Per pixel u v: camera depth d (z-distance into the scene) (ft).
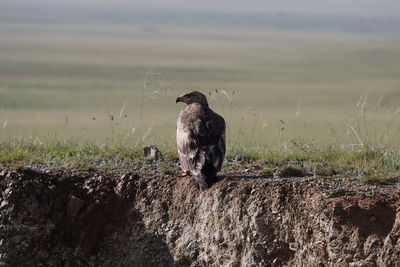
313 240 37.83
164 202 42.27
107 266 42.80
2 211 42.78
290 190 39.37
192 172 39.34
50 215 43.24
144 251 42.32
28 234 42.75
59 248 42.98
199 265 40.50
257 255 38.93
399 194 38.11
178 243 41.24
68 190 43.75
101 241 43.29
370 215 36.96
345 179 41.83
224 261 39.58
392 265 35.22
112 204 43.29
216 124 41.09
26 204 42.96
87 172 44.80
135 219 42.88
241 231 39.32
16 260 42.37
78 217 43.29
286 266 38.50
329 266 37.09
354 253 36.45
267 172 44.37
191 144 39.81
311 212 38.04
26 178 43.55
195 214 41.09
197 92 45.70
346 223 37.06
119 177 43.98
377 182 41.27
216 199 40.29
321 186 39.68
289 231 38.58
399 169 44.96
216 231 40.01
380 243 36.09
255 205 39.24
